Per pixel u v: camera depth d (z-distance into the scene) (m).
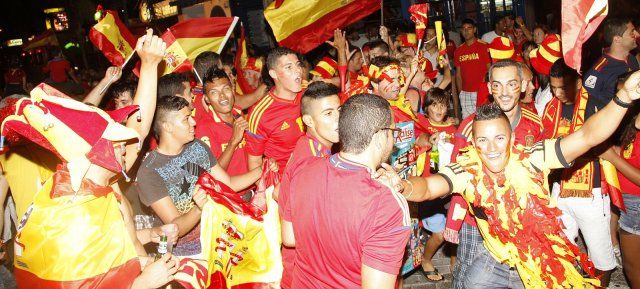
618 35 5.27
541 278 3.51
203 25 6.83
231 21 6.88
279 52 4.95
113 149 3.08
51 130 2.97
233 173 5.11
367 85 5.38
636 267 4.70
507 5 14.16
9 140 3.24
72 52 26.39
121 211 3.41
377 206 2.74
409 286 5.77
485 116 3.40
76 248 2.99
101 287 3.05
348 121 2.88
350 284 2.84
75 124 3.01
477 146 3.46
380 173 3.00
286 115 5.02
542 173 3.47
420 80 6.29
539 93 6.24
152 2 17.08
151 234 3.79
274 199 4.15
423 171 5.48
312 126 4.00
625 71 5.25
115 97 5.32
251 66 7.85
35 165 4.02
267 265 4.16
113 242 3.11
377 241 2.72
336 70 7.56
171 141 4.13
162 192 4.07
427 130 5.43
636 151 4.52
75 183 2.99
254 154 5.03
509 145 3.46
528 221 3.49
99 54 25.61
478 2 14.24
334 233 2.80
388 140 2.95
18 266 3.08
